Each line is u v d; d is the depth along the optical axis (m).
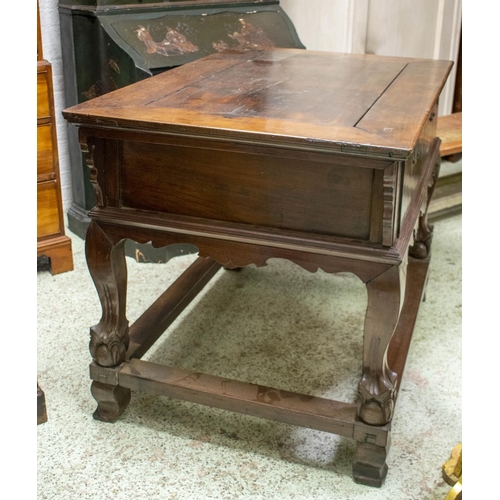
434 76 1.94
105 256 1.68
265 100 1.64
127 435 1.80
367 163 1.35
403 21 3.56
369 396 1.55
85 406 1.91
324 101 1.64
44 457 1.71
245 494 1.61
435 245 3.02
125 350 1.81
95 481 1.64
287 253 1.52
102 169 1.60
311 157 1.39
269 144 1.38
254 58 2.17
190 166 1.54
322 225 1.48
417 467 1.71
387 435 1.56
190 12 2.77
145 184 1.60
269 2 3.03
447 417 1.90
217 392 1.69
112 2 2.57
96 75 2.65
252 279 2.68
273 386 2.02
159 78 1.88
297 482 1.65
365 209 1.43
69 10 2.61
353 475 1.65
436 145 2.31
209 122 1.44
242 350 2.20
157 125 1.44
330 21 3.37
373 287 1.47
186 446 1.76
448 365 2.14
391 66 2.07
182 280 2.22
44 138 2.44
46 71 2.35
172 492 1.61
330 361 2.16
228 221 1.56
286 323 2.37
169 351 2.19
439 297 2.57
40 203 2.53
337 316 2.43
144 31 2.58
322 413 1.61
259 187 1.50
